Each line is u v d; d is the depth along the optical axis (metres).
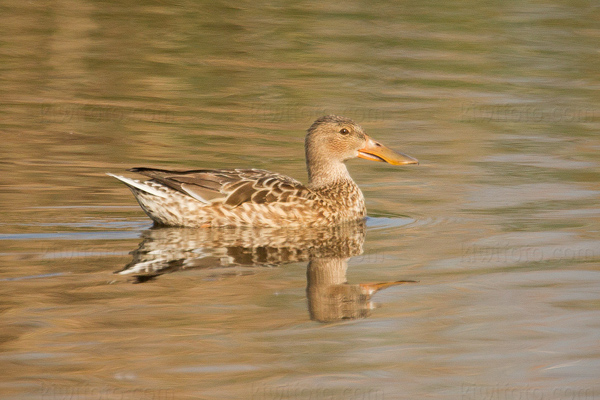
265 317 9.66
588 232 13.30
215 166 17.84
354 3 37.44
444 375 8.28
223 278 11.05
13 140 19.38
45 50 28.50
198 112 22.67
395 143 19.94
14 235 12.94
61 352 8.62
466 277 11.16
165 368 8.34
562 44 30.83
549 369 8.41
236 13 34.94
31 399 7.69
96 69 26.77
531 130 21.30
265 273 11.30
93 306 9.85
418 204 15.46
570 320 9.62
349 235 13.55
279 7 36.28
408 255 12.26
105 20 32.91
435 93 25.06
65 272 11.10
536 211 14.68
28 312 9.60
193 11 35.09
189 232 13.55
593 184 16.53
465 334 9.26
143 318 9.53
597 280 10.98
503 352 8.79
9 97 23.47
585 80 26.70
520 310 9.94
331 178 15.14
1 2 34.91
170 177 13.92
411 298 10.36
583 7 36.84
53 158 18.05
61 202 14.98
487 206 15.12
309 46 30.20
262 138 20.33
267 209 14.02
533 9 36.28
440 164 18.34
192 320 9.49
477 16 34.94
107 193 15.68
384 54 29.48
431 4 37.03
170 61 27.86
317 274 11.28
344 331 9.33
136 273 11.11
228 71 26.98
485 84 26.20
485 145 19.94
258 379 8.13
